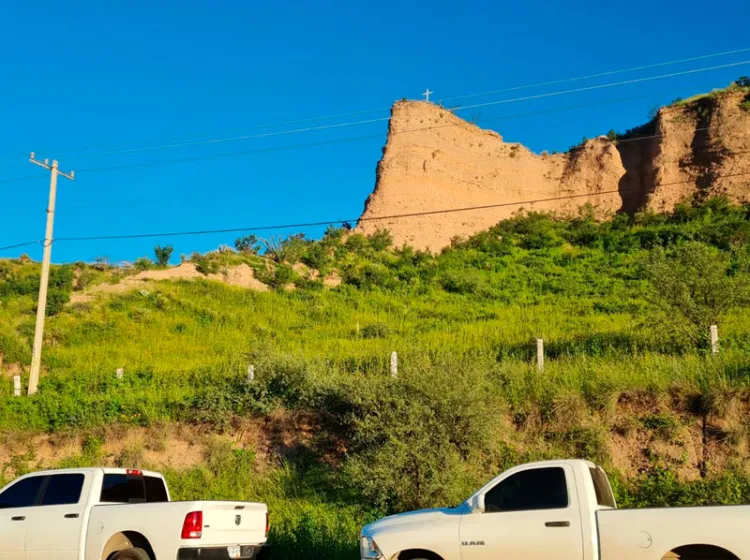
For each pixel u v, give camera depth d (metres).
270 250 52.88
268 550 11.71
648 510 8.48
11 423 21.73
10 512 11.72
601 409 16.69
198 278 45.62
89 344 34.97
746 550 7.88
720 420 15.62
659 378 17.03
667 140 65.50
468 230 63.47
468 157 67.62
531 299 44.59
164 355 31.62
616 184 67.31
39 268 49.94
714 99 65.69
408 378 15.90
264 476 17.33
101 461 19.23
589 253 55.47
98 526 11.14
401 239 61.31
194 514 10.66
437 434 14.94
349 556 12.21
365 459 15.27
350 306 44.25
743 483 13.76
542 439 16.19
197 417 19.89
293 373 20.39
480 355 21.84
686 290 22.58
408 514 9.98
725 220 55.03
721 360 18.09
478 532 9.16
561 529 8.81
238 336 35.84
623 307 37.62
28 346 34.09
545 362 20.39
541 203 68.06
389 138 66.44
